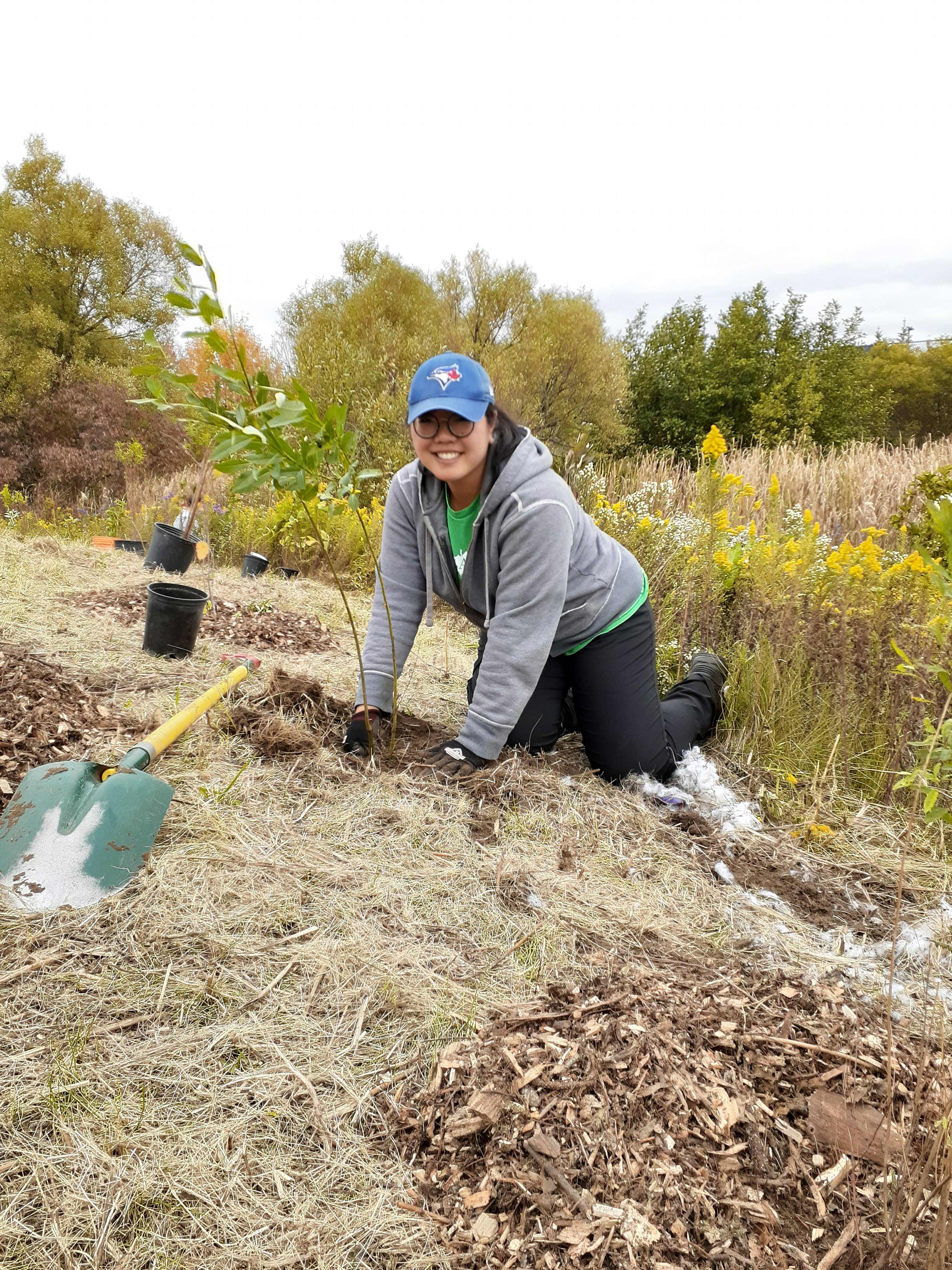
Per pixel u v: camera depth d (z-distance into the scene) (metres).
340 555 6.62
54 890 1.84
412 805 2.45
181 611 3.37
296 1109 1.46
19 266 22.14
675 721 3.21
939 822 2.84
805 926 2.28
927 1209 1.39
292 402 2.11
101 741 2.50
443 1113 1.48
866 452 8.77
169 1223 1.25
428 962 1.85
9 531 6.48
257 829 2.20
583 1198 1.34
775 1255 1.31
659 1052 1.61
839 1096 1.61
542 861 2.33
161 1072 1.48
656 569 4.48
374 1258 1.25
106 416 19.95
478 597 2.77
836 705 3.32
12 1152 1.31
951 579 1.40
